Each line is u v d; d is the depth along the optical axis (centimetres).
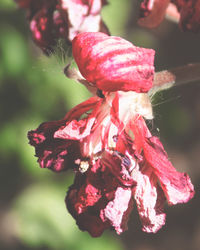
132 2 67
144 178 24
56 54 26
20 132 50
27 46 50
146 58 23
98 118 24
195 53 73
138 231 65
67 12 27
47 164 25
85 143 24
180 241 66
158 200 24
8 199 54
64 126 24
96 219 25
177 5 27
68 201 25
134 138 24
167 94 54
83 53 23
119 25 59
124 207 24
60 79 50
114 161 24
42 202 52
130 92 24
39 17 29
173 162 69
